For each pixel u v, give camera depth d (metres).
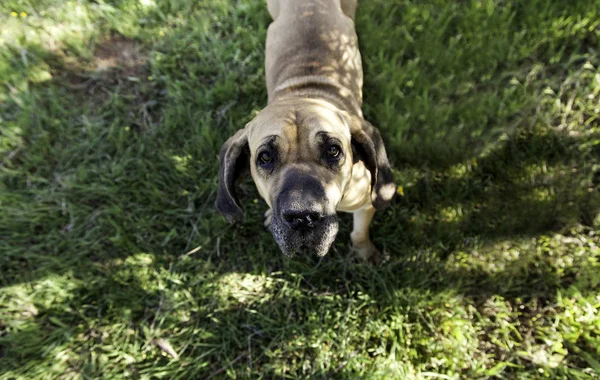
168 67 1.10
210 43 1.11
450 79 0.99
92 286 0.88
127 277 0.89
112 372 0.81
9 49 1.13
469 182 0.91
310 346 0.80
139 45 1.15
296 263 0.87
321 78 0.81
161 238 0.93
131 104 1.08
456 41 1.02
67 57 1.14
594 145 0.91
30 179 0.99
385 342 0.79
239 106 1.03
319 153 0.61
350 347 0.79
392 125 0.96
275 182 0.62
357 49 0.90
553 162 0.90
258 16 1.12
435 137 0.95
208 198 0.95
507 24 1.01
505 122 0.95
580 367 0.75
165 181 0.98
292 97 0.76
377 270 0.86
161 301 0.86
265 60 0.97
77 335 0.85
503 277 0.82
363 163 0.71
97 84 1.10
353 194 0.70
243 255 0.90
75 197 0.97
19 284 0.89
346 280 0.85
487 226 0.87
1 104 1.08
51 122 1.04
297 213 0.56
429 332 0.80
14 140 1.03
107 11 1.17
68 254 0.92
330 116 0.65
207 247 0.91
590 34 1.00
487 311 0.81
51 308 0.87
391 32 1.05
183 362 0.81
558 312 0.79
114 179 0.98
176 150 1.00
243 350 0.82
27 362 0.82
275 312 0.85
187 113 1.03
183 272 0.89
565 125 0.93
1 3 1.20
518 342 0.78
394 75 0.99
